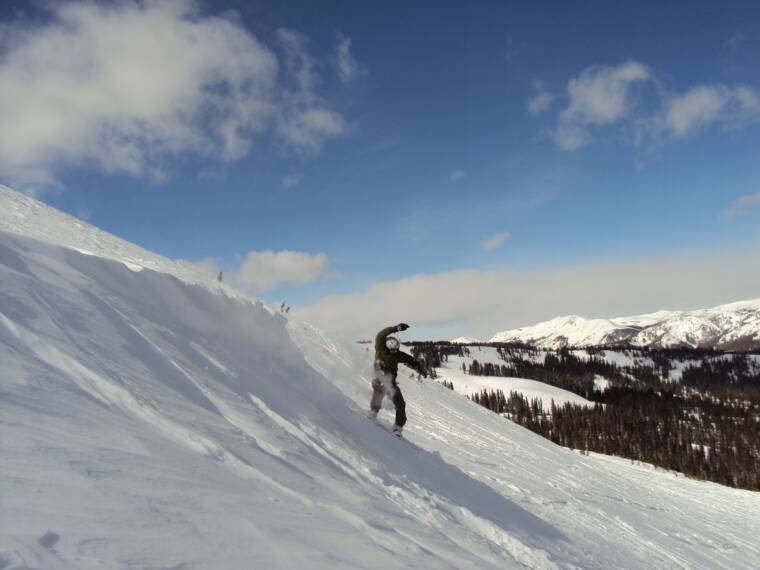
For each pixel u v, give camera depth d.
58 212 12.63
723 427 135.38
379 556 2.85
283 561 2.21
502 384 155.38
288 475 3.58
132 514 2.04
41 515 1.76
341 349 14.27
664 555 9.67
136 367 3.95
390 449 7.15
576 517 9.62
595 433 115.31
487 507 7.19
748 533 17.70
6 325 3.32
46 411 2.58
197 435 3.36
